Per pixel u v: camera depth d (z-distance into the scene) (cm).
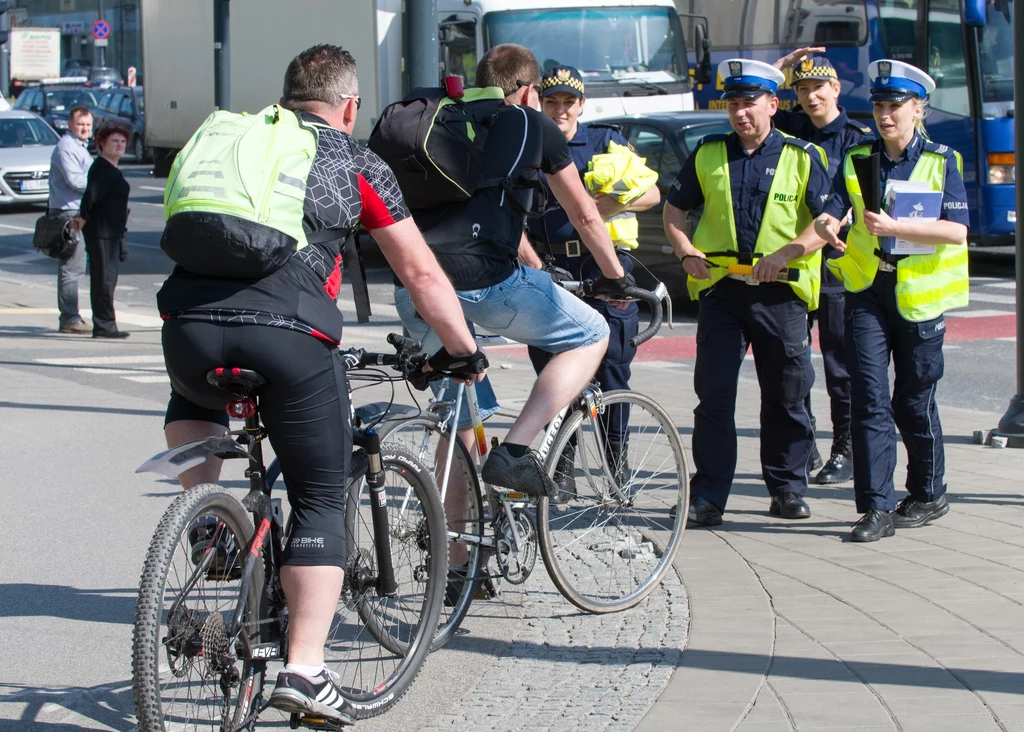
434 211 466
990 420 891
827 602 518
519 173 463
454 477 484
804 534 622
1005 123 1700
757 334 630
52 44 5512
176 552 349
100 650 484
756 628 489
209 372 360
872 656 456
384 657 440
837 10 1859
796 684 432
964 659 452
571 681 445
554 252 659
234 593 375
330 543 378
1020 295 803
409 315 494
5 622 513
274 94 2258
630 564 542
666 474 557
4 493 707
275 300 360
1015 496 682
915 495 637
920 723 399
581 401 518
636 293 533
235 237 347
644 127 1505
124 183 1313
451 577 484
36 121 2883
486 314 468
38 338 1316
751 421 898
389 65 1916
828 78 755
